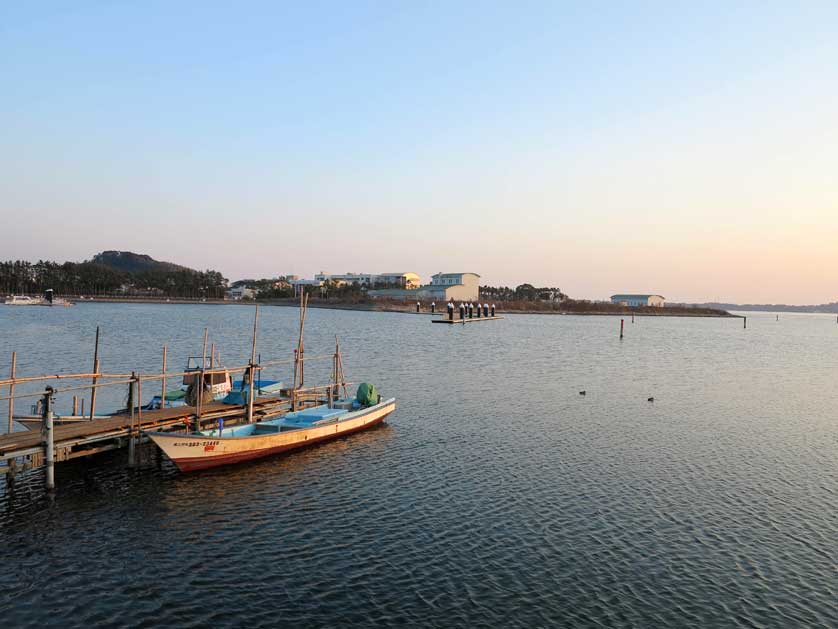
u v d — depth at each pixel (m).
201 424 34.28
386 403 41.38
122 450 32.62
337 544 21.59
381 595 18.09
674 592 18.53
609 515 24.67
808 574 19.83
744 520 24.34
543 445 35.78
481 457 33.00
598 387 59.62
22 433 28.25
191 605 17.38
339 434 36.66
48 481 26.44
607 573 19.67
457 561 20.36
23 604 17.20
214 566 19.80
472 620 16.80
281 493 26.91
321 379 61.69
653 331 171.62
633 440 37.38
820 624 16.92
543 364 79.19
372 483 28.41
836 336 171.75
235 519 23.83
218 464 30.30
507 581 19.03
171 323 140.75
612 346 112.50
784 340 147.62
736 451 35.09
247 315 194.75
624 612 17.34
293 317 187.25
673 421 43.53
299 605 17.47
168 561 20.11
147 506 25.06
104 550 20.88
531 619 16.91
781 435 39.56
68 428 29.61
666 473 30.48
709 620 17.03
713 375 72.06
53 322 133.12
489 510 25.08
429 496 26.72
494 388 57.28
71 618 16.55
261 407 39.06
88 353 76.56
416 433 38.34
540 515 24.58
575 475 29.97
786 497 27.19
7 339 91.62
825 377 72.56
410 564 20.09
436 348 97.88
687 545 21.89
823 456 34.22
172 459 28.62
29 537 21.80
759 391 59.75
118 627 16.16
